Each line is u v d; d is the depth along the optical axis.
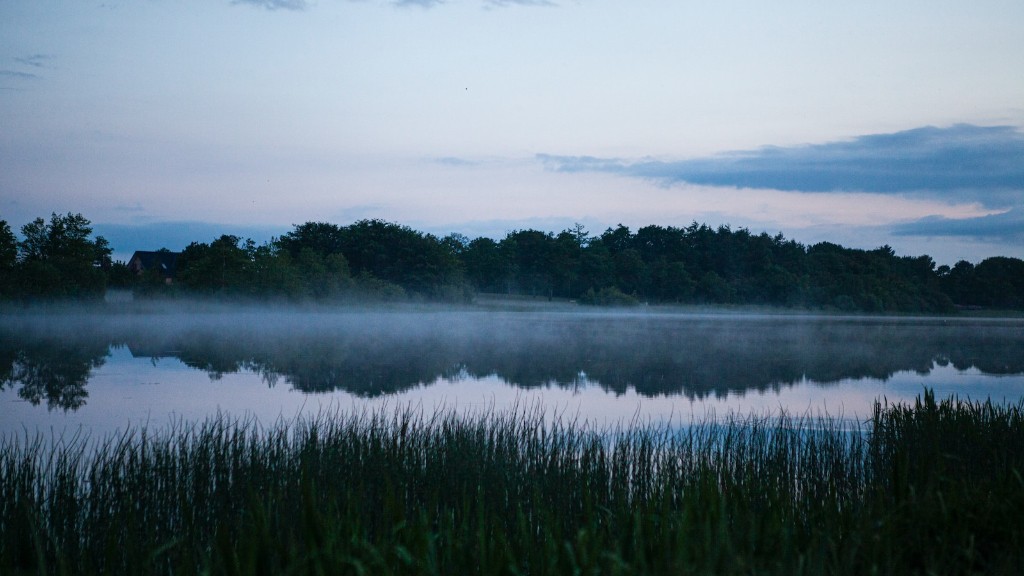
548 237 112.62
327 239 89.00
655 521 6.14
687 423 15.41
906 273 124.00
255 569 5.48
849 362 29.55
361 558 5.57
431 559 5.57
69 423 15.72
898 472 6.87
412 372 25.14
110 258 66.25
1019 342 42.22
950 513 6.03
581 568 5.27
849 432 13.71
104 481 8.34
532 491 8.08
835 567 5.45
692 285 106.00
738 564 4.94
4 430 14.80
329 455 9.11
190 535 7.14
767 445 10.76
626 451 9.75
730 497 7.08
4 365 25.56
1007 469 7.70
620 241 125.00
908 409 11.37
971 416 10.68
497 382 22.94
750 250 117.00
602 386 22.28
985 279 121.75
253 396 19.83
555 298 105.69
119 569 7.03
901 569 5.41
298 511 7.37
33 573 6.54
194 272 58.22
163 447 10.44
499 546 5.77
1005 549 5.61
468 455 9.06
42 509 7.80
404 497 7.76
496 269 105.06
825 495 8.39
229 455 9.30
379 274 82.62
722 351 33.78
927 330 56.09
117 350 30.48
